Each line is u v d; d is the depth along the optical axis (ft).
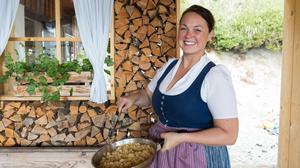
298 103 7.92
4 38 9.75
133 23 10.01
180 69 5.00
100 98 9.83
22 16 10.91
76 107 10.34
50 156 9.51
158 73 5.61
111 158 4.33
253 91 19.72
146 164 3.96
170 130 4.77
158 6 9.96
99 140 10.46
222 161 4.73
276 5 20.56
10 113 10.37
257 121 17.34
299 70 7.83
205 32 4.65
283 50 8.66
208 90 4.34
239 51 20.92
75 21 10.43
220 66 4.50
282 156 8.80
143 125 10.44
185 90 4.54
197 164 4.58
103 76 9.82
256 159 12.78
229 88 4.27
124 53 10.11
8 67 9.93
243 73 20.49
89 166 8.71
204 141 4.00
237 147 14.26
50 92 9.98
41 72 9.97
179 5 9.86
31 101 10.39
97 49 9.70
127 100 5.45
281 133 8.84
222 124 4.14
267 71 20.36
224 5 20.94
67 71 9.96
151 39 10.06
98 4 9.61
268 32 20.52
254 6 20.70
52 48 10.67
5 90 10.52
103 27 9.69
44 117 10.39
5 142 10.50
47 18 10.68
